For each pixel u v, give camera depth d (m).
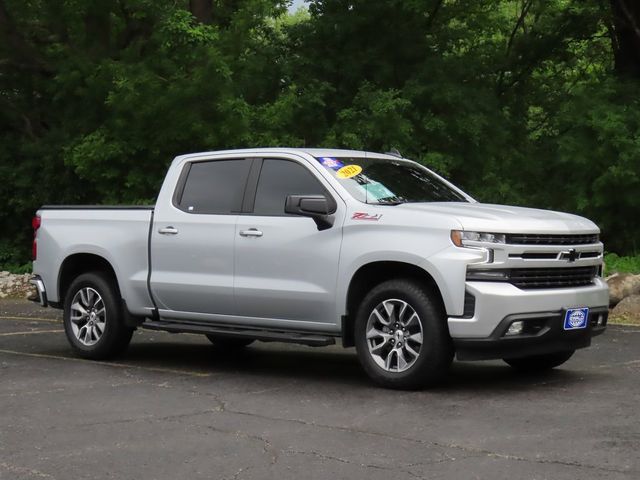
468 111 22.44
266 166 9.41
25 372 9.57
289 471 5.70
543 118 25.64
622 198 20.95
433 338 8.06
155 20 23.16
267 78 23.38
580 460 5.82
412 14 23.69
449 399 7.84
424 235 8.15
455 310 7.93
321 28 23.45
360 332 8.47
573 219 8.81
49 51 25.28
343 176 8.98
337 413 7.37
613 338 11.62
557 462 5.79
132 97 20.81
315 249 8.75
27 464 5.94
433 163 21.22
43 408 7.67
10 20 25.00
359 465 5.81
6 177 25.58
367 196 8.77
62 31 25.89
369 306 8.41
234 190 9.53
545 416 7.11
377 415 7.26
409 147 21.72
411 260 8.13
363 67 23.19
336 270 8.60
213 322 9.65
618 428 6.65
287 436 6.61
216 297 9.42
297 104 21.77
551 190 22.83
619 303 13.90
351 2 23.77
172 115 21.27
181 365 10.10
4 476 5.67
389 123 21.47
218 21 26.50
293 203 8.59
